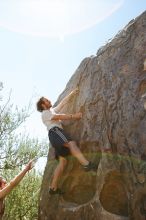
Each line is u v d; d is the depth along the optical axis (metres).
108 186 4.89
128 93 4.94
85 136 5.46
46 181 6.09
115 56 5.46
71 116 5.57
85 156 5.41
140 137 4.54
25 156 11.35
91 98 5.55
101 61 5.71
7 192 3.96
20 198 11.37
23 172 4.11
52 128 5.42
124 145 4.73
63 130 5.52
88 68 5.99
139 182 4.44
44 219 5.82
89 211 5.04
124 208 4.77
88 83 5.80
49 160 6.27
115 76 5.25
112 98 5.12
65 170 5.65
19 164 11.36
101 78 5.53
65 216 5.39
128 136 4.70
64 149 5.35
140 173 4.44
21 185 11.55
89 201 5.13
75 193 5.52
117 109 4.98
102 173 4.93
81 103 5.75
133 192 4.53
